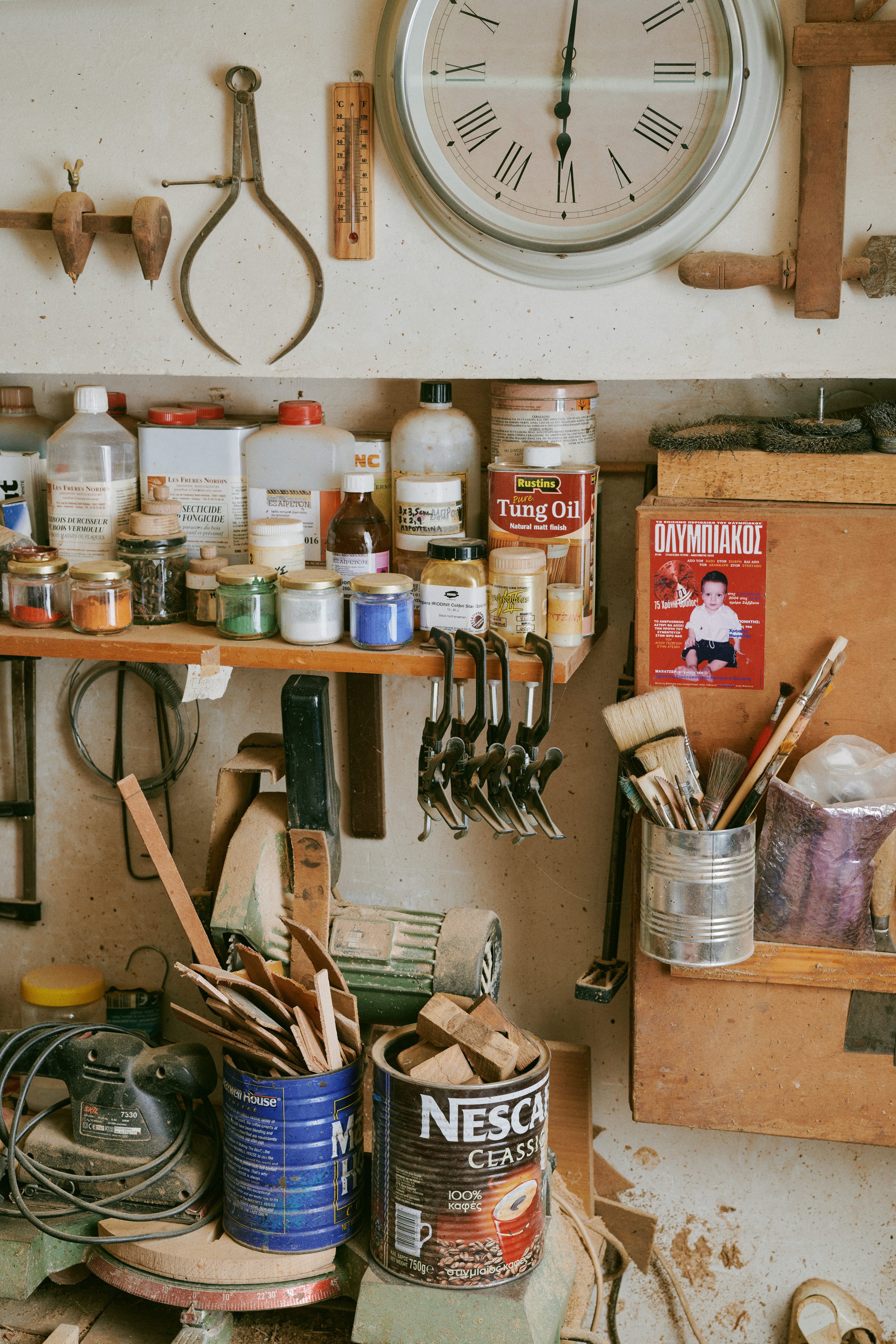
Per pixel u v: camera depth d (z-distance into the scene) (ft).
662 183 4.42
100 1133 4.70
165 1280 4.37
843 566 4.32
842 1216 5.56
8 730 6.14
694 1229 5.74
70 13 4.92
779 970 4.48
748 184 4.41
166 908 6.16
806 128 4.25
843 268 4.33
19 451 5.39
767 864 4.40
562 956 5.69
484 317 4.78
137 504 5.29
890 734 4.43
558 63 4.41
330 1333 4.65
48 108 5.03
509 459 4.77
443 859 5.74
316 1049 4.33
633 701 4.41
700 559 4.42
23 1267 4.47
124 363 5.20
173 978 6.22
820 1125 4.65
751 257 4.38
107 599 4.78
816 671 4.41
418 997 4.70
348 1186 4.42
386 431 5.40
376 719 5.60
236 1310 4.33
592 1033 5.71
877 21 4.15
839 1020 4.53
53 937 6.31
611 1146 5.76
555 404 4.69
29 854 6.22
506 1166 4.07
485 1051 4.19
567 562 4.60
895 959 4.37
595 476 4.69
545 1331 4.09
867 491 4.35
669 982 4.65
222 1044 4.62
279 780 5.45
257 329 5.02
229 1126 4.41
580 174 4.48
